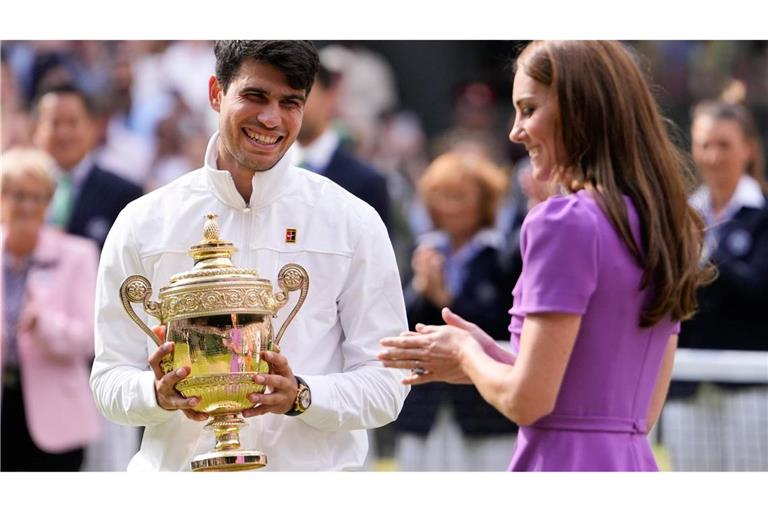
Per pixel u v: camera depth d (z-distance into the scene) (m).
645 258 8.94
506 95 28.75
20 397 20.33
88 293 21.14
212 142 11.28
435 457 20.55
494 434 20.55
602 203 8.94
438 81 28.75
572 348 8.93
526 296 8.84
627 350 9.06
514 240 23.53
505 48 28.94
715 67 30.81
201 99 26.48
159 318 10.65
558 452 9.02
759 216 23.17
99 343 11.17
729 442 20.83
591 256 8.80
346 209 11.34
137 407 10.66
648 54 30.78
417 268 23.20
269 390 10.85
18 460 20.28
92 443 20.58
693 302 9.26
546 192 12.09
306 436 11.04
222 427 10.45
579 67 9.07
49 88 24.67
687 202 9.24
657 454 20.70
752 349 22.91
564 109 9.05
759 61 31.94
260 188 11.09
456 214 23.47
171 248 11.09
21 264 20.78
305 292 10.73
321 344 11.12
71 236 21.52
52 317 20.55
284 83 10.74
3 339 20.42
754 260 23.02
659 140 9.20
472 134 28.30
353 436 11.30
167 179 25.95
